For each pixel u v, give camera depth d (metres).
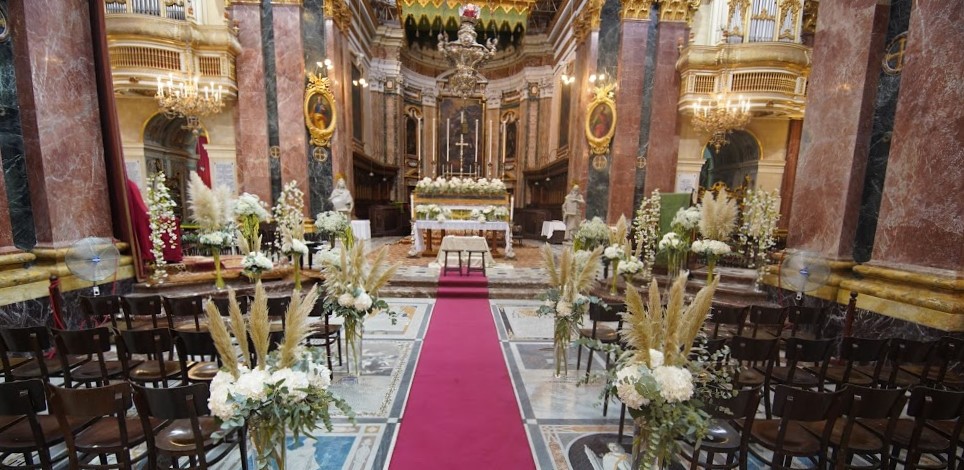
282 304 3.97
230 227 5.92
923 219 4.14
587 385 4.10
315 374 2.17
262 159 10.65
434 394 3.88
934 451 2.49
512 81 18.14
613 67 10.92
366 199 15.76
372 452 3.01
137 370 3.37
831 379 3.40
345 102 12.13
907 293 4.14
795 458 3.09
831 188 5.14
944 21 3.97
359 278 4.10
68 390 2.04
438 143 18.39
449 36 17.42
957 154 3.88
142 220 6.26
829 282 4.95
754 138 11.45
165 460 2.56
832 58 5.20
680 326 2.04
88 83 5.29
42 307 4.54
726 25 10.20
